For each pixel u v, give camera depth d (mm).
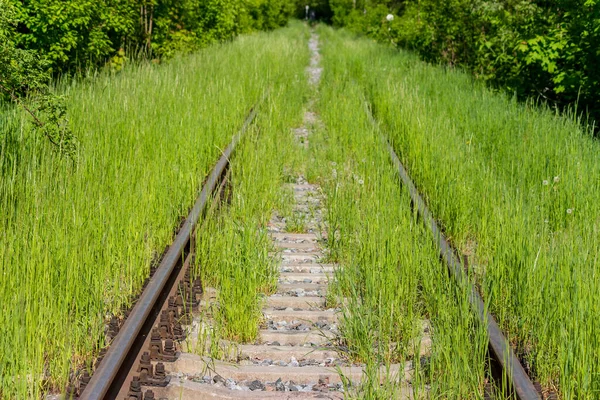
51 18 10297
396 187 6859
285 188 8078
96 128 7840
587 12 10523
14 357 3500
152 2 15414
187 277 5125
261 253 5363
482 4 15797
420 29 20016
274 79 15422
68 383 3541
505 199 6246
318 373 4055
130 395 3527
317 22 81125
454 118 10336
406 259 5000
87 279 4316
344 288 5125
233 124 9828
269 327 4773
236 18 26391
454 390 3643
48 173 5852
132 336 3783
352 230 6137
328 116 12297
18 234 4609
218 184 7230
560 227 6098
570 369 3664
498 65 13633
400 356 4277
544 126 8945
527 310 4328
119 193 5660
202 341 4297
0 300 3848
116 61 13055
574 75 10570
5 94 6844
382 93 12961
